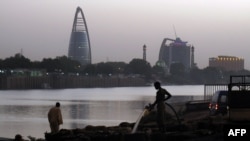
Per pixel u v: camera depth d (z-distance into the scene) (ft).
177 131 82.99
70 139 75.61
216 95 120.37
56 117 108.88
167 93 80.74
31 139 100.58
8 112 424.05
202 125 85.20
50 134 79.92
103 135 75.15
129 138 74.28
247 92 60.13
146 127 85.20
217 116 98.07
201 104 123.34
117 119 317.42
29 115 381.60
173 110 87.35
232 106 60.59
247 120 60.13
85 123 285.23
